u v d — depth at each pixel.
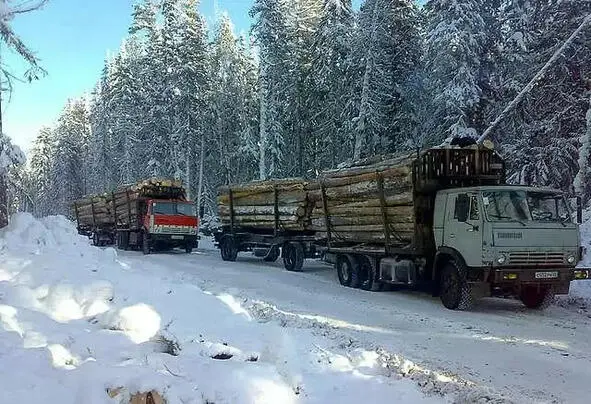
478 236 10.62
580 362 7.21
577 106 21.69
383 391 5.47
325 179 16.20
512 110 23.55
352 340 7.96
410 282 12.48
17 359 5.11
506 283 10.40
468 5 24.12
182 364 5.37
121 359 5.60
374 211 13.86
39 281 8.15
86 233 37.25
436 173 12.21
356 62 31.95
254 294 12.34
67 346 5.82
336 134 37.28
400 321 9.82
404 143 31.59
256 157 47.62
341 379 5.79
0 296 7.41
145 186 26.84
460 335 8.76
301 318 9.40
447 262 11.47
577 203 11.07
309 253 17.95
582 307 11.32
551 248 10.62
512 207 10.74
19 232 11.78
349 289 13.94
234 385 4.86
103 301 7.69
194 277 14.69
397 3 31.98
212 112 49.94
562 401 5.72
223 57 53.12
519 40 23.34
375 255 13.61
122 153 59.00
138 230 26.92
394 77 31.83
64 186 76.25
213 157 51.44
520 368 6.93
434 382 6.05
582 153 18.55
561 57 21.14
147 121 48.59
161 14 46.47
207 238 37.19
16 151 13.70
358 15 32.34
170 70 44.19
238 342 6.73
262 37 41.81
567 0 20.80
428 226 12.34
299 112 42.50
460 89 23.92
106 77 66.88
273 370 5.32
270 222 19.69
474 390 5.89
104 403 4.43
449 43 23.84
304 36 43.00
